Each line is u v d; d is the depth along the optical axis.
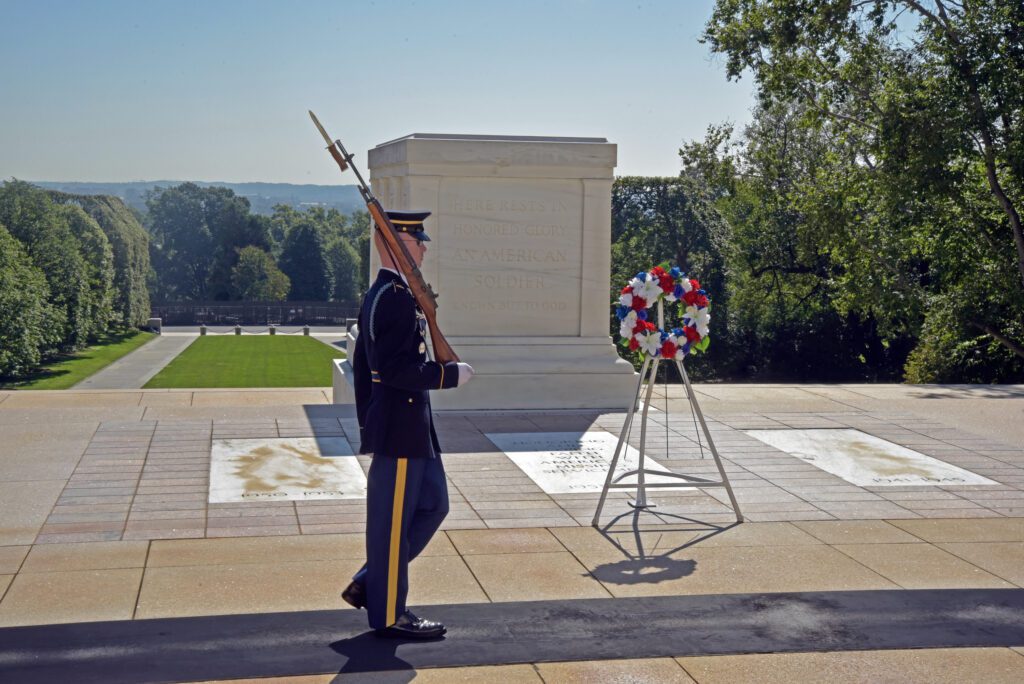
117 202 74.69
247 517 6.21
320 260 118.06
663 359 6.59
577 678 4.07
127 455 7.73
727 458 8.17
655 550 5.79
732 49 22.36
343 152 4.43
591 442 8.62
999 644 4.49
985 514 6.67
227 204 124.25
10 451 7.80
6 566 5.22
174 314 87.50
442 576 5.27
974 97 19.06
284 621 4.58
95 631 4.41
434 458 4.62
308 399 10.88
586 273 10.39
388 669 4.10
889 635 4.57
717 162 30.00
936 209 20.75
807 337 38.81
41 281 44.66
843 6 20.94
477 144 9.98
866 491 7.23
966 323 21.67
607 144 10.27
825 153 26.47
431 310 4.44
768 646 4.43
